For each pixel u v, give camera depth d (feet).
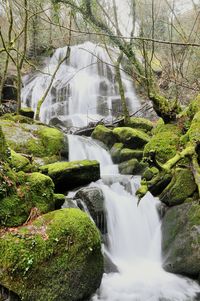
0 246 13.70
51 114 49.32
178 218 19.44
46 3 39.52
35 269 13.57
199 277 17.25
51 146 26.94
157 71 42.60
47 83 53.83
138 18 33.53
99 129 31.78
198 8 39.34
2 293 13.01
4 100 41.14
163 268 18.51
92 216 19.63
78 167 22.20
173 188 20.44
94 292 15.85
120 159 28.40
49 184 17.15
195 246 17.79
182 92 35.40
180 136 23.38
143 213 21.11
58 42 66.08
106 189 22.33
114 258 19.27
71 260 14.44
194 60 38.27
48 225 14.94
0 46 48.98
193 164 18.70
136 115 44.45
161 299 16.26
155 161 16.38
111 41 32.32
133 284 17.10
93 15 29.84
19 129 27.63
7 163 16.61
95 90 52.90
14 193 15.55
